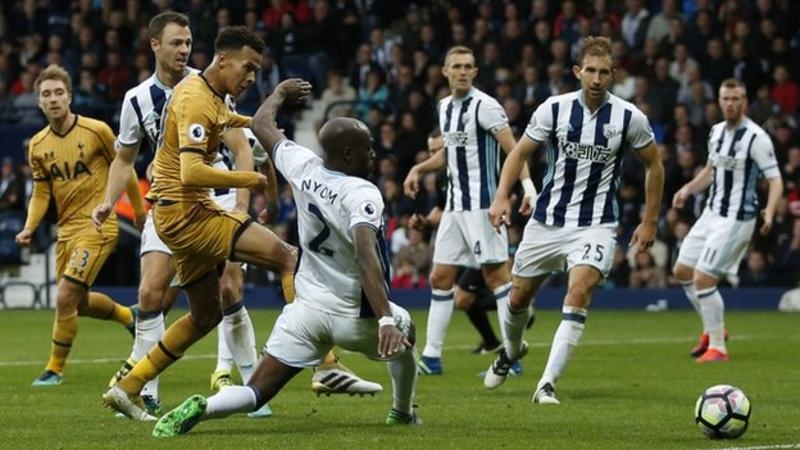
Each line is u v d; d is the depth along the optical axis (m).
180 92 12.27
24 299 37.06
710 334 20.94
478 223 18.84
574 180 15.09
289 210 34.88
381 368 18.95
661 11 39.12
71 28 42.97
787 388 16.48
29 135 38.91
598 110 14.92
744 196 21.23
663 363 20.22
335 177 11.20
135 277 36.28
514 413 13.82
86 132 17.19
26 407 14.41
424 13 40.06
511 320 15.91
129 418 13.06
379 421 13.03
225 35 12.23
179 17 14.16
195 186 12.08
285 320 11.55
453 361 20.67
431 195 34.31
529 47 36.56
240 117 12.70
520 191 32.69
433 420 13.16
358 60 39.81
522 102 35.62
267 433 12.02
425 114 36.75
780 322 29.56
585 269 14.90
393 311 11.45
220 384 15.26
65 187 17.22
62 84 17.06
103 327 27.94
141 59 40.19
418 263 34.34
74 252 17.14
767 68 36.72
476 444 11.45
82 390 16.31
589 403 14.82
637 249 15.34
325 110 38.91
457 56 18.97
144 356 13.19
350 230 11.02
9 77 41.97
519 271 15.51
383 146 36.47
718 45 36.38
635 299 33.97
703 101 35.19
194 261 12.63
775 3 37.53
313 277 11.48
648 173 15.12
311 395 15.48
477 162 18.98
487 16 38.69
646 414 13.77
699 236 21.66
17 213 37.38
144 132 14.32
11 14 43.19
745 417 11.88
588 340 24.94
